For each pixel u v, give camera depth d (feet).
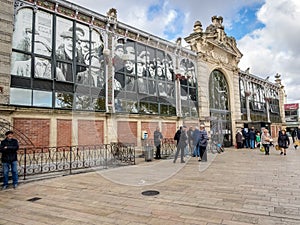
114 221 10.99
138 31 39.52
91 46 33.17
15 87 25.40
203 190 16.35
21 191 17.15
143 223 10.65
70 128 28.60
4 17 24.76
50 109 27.22
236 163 29.30
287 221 10.64
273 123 85.15
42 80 27.63
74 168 24.00
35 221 11.19
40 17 28.22
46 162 23.86
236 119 62.13
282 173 22.35
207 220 10.87
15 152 18.75
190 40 54.39
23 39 26.53
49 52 28.63
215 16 61.05
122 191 16.44
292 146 57.82
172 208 12.69
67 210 12.74
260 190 16.14
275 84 90.43
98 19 34.27
